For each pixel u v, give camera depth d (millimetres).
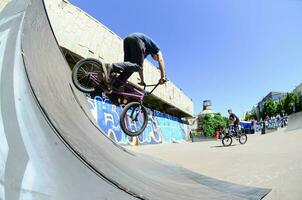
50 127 1498
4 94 1569
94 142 2205
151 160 3729
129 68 3576
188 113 30703
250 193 2602
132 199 1386
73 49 10641
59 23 10188
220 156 7055
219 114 44344
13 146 1312
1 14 2986
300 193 2820
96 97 12742
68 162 1352
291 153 6387
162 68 3967
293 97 64312
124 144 14406
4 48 2012
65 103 2600
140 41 3713
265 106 81750
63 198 1214
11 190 1177
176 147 12789
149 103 21469
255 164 5125
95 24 12398
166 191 1951
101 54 12391
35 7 3100
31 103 1590
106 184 1364
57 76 3062
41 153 1323
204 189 2547
